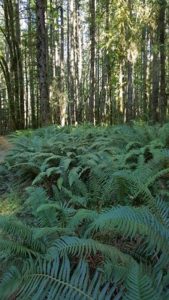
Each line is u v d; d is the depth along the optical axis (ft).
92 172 20.83
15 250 14.29
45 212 16.26
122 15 53.78
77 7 90.89
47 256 12.39
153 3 47.60
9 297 12.55
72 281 10.80
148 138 28.07
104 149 25.73
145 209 13.01
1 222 14.60
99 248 11.87
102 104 94.32
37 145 29.48
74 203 19.25
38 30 45.11
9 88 74.54
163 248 11.76
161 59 53.11
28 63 93.25
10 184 26.50
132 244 14.62
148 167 20.03
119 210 12.19
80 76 95.40
